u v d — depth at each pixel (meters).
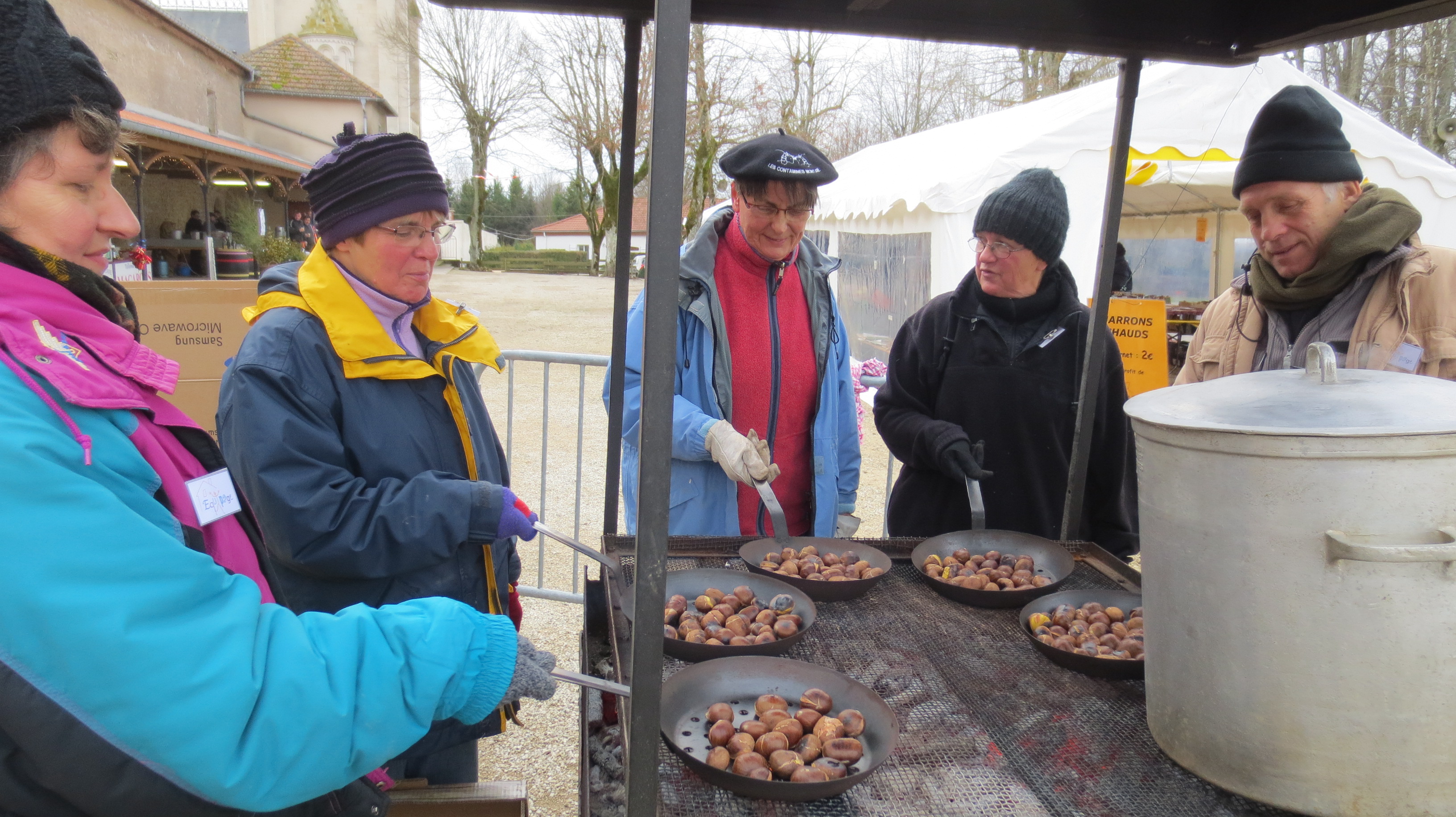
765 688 1.41
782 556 1.98
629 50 2.04
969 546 2.11
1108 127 7.12
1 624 0.75
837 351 2.63
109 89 0.94
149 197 16.77
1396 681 1.00
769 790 1.12
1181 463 1.12
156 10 17.42
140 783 0.82
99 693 0.78
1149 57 2.15
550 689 1.08
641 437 0.99
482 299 21.56
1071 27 2.08
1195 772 1.17
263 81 25.81
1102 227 2.17
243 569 1.11
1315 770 1.05
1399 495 0.97
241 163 18.06
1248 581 1.05
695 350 2.38
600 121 26.02
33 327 0.88
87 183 0.93
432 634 1.01
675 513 2.40
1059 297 2.47
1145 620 1.25
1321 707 1.03
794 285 2.55
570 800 2.68
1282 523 1.02
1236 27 2.16
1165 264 11.08
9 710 0.76
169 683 0.80
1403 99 11.70
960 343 2.54
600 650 1.87
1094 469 2.50
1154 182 7.51
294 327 1.61
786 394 2.51
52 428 0.82
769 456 2.04
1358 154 6.84
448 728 1.70
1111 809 1.13
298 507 1.49
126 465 0.91
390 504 1.55
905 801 1.15
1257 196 2.03
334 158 1.59
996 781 1.20
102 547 0.79
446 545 1.58
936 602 1.83
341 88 26.72
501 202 58.50
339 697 0.92
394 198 1.59
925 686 1.47
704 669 1.42
